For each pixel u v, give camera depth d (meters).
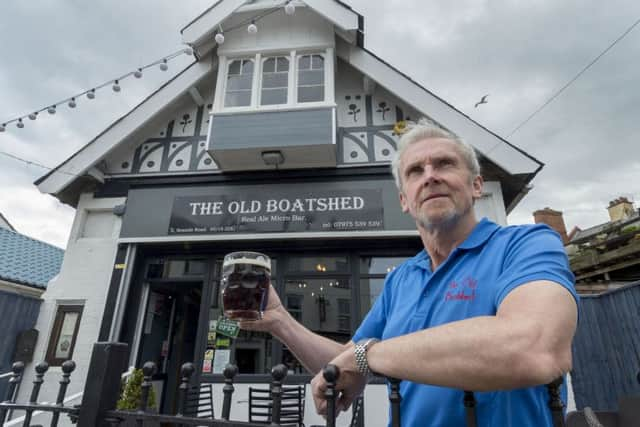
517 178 5.51
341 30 6.17
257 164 5.87
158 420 1.16
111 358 1.38
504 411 0.76
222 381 5.08
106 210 6.13
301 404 4.73
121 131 6.05
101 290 5.60
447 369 0.60
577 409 4.48
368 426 4.66
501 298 0.74
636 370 4.15
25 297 5.39
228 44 6.47
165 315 6.52
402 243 5.52
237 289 1.23
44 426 4.60
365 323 1.39
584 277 7.55
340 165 5.93
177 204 5.81
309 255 5.68
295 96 5.99
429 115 5.72
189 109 6.66
